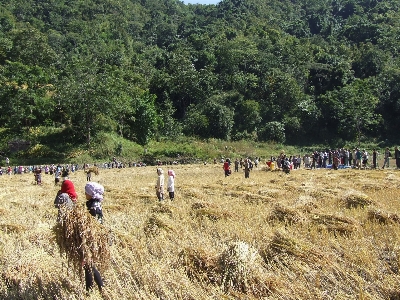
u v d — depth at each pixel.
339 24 144.50
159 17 164.38
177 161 58.03
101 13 153.88
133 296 5.23
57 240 5.57
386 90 82.75
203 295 5.21
